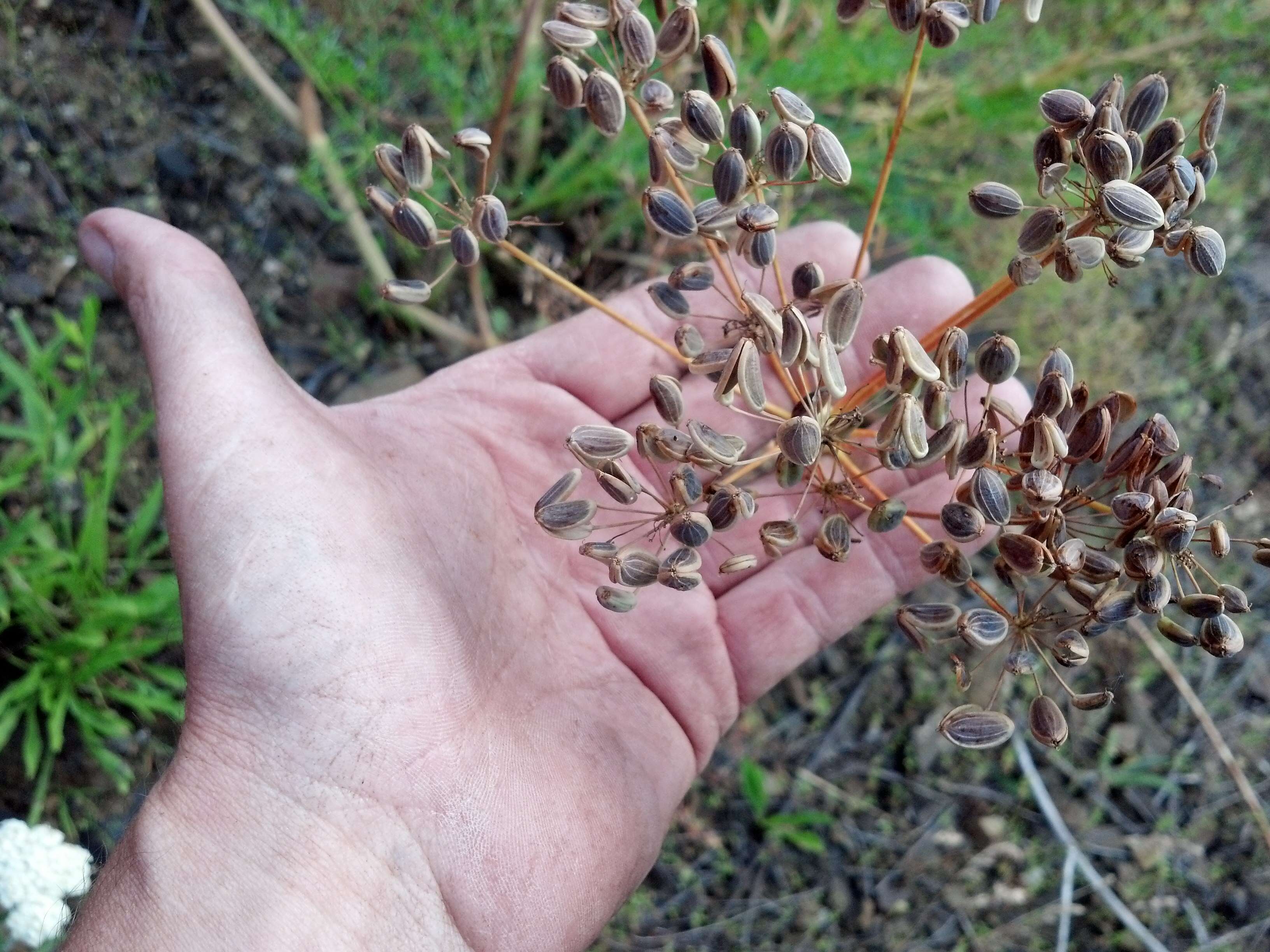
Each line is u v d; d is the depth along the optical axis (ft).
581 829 0.64
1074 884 1.04
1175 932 1.03
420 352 1.07
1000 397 0.82
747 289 0.80
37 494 0.95
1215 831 1.06
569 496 0.63
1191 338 1.18
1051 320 1.09
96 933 0.55
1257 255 1.22
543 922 0.61
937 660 1.08
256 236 1.06
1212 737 1.04
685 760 0.75
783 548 0.59
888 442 0.53
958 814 1.05
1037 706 0.54
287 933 0.54
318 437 0.62
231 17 1.09
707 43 0.55
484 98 1.04
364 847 0.57
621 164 1.00
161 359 0.61
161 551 0.98
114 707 0.94
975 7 0.56
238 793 0.57
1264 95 1.14
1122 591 0.53
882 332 0.82
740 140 0.56
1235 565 1.14
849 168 0.56
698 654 0.76
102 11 1.06
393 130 1.07
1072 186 0.55
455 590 0.65
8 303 0.99
